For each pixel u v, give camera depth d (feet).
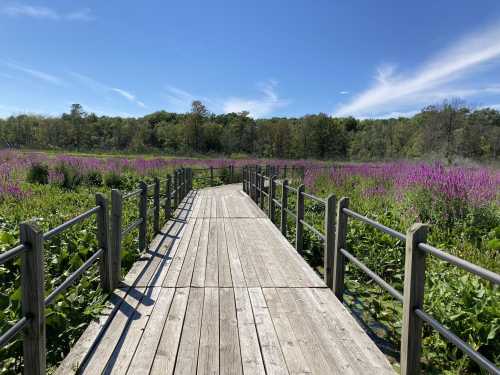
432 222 22.44
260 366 8.47
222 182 68.28
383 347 10.93
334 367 8.44
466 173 28.50
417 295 7.78
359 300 14.32
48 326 10.57
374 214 24.79
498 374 5.57
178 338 9.65
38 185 38.99
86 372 8.14
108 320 10.63
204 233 22.31
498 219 21.84
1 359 9.75
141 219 17.48
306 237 21.20
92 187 41.73
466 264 6.23
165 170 59.67
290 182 49.85
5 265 14.73
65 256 15.65
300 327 10.32
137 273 14.75
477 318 10.40
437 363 10.16
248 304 11.87
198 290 13.04
